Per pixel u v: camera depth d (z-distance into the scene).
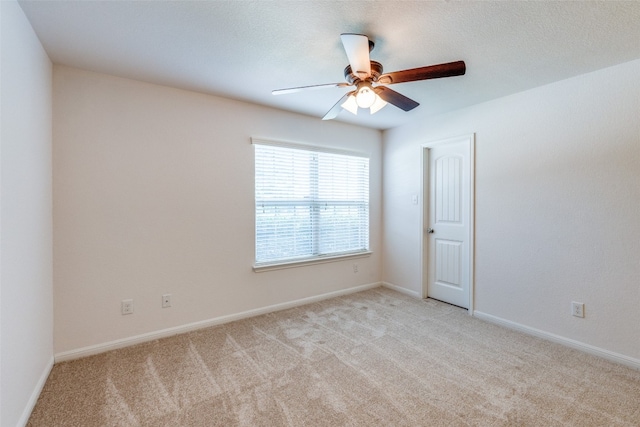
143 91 2.47
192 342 2.49
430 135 3.51
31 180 1.72
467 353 2.32
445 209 3.47
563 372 2.05
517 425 1.56
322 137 3.55
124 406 1.71
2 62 1.35
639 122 2.07
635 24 1.67
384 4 1.52
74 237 2.22
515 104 2.72
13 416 1.45
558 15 1.60
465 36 1.81
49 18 1.64
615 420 1.60
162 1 1.50
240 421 1.60
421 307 3.35
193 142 2.70
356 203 3.96
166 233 2.59
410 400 1.76
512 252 2.77
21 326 1.56
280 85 2.57
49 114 2.06
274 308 3.23
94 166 2.29
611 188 2.19
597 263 2.27
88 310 2.28
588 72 2.28
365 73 1.74
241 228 2.98
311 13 1.60
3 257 1.35
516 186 2.73
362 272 4.01
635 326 2.10
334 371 2.07
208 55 2.05
